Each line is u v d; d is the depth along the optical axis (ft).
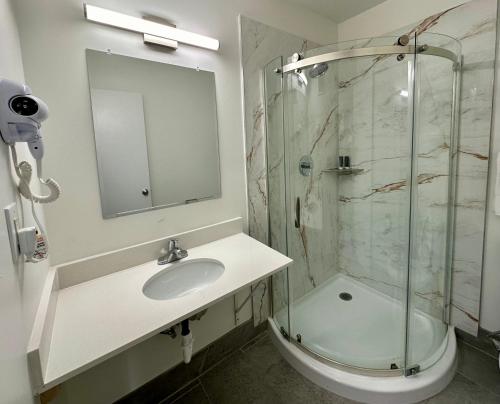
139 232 4.30
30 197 2.50
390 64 5.45
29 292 2.38
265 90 5.56
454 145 5.03
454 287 5.51
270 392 4.68
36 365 2.13
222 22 4.80
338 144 6.73
